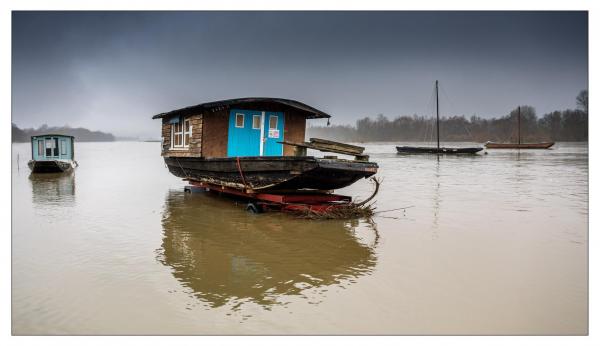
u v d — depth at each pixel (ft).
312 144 35.55
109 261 26.27
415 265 25.41
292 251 28.43
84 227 35.53
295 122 49.65
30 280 23.00
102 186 65.16
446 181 70.38
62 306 19.85
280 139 48.83
